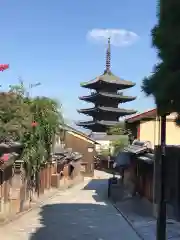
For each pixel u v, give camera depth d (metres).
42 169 30.44
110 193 32.00
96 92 81.62
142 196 28.06
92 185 46.31
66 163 44.50
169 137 26.56
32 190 26.61
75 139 62.41
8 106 19.19
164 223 9.97
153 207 21.34
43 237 15.34
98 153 71.38
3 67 14.80
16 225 17.59
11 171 21.12
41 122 25.12
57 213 22.44
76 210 24.17
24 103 22.20
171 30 6.69
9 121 19.23
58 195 34.06
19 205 21.42
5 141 18.77
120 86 79.38
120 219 20.78
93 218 20.94
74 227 17.91
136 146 30.17
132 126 35.97
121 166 34.34
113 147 60.97
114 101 79.50
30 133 22.89
